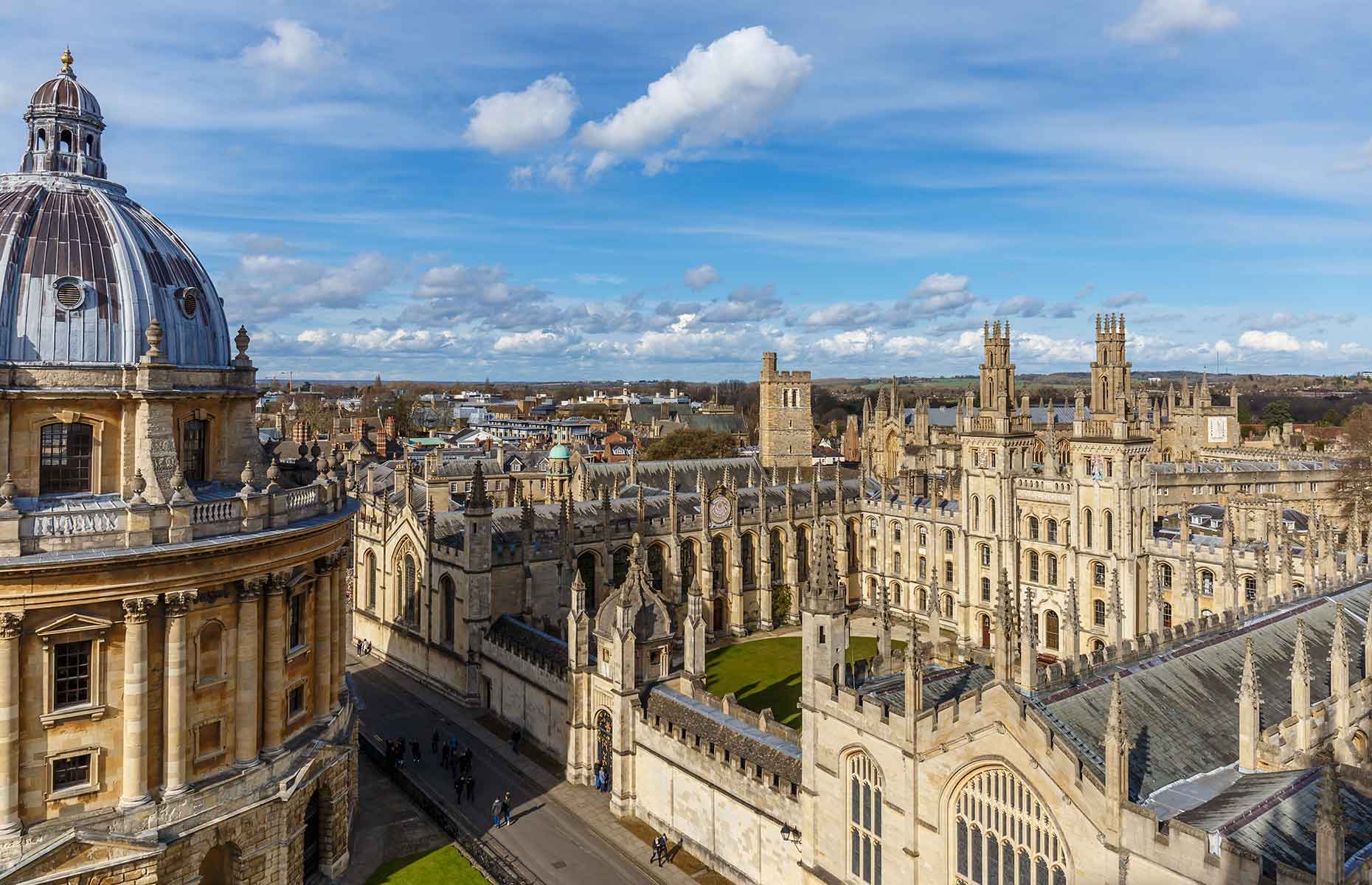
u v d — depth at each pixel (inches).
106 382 2188.7
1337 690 1978.3
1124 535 3944.4
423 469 6387.8
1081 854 1526.8
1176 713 1903.3
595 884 2379.4
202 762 2156.7
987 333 4709.6
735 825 2375.7
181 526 2058.3
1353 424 7313.0
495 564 3843.5
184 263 2488.9
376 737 3388.3
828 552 2052.2
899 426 7598.4
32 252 2196.1
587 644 3006.9
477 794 2925.7
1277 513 3986.2
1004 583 1739.7
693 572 4825.3
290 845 2298.2
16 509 1898.4
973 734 1685.5
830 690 2005.4
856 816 1972.2
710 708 2662.4
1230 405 7204.7
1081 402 6378.0
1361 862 1310.3
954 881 1753.2
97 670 1998.0
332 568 2576.3
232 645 2218.3
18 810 1910.7
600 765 2974.9
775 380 7628.0
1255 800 1542.8
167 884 2021.4
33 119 2453.2
